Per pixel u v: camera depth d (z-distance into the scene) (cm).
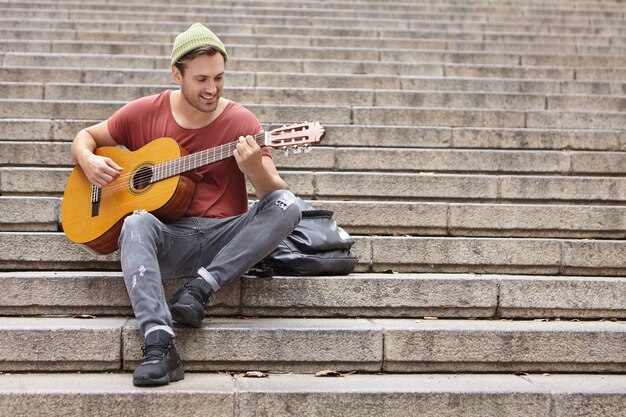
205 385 330
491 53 831
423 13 1015
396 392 327
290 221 369
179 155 378
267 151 379
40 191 498
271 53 804
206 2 1022
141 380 322
